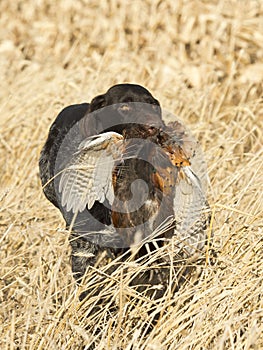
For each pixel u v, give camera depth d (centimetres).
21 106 1263
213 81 1448
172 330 704
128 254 773
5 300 839
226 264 744
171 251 703
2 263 828
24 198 1002
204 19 1619
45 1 1898
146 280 771
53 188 897
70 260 873
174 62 1526
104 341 687
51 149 897
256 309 724
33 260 859
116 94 774
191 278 771
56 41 1750
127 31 1714
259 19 1617
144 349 683
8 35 1795
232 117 1264
